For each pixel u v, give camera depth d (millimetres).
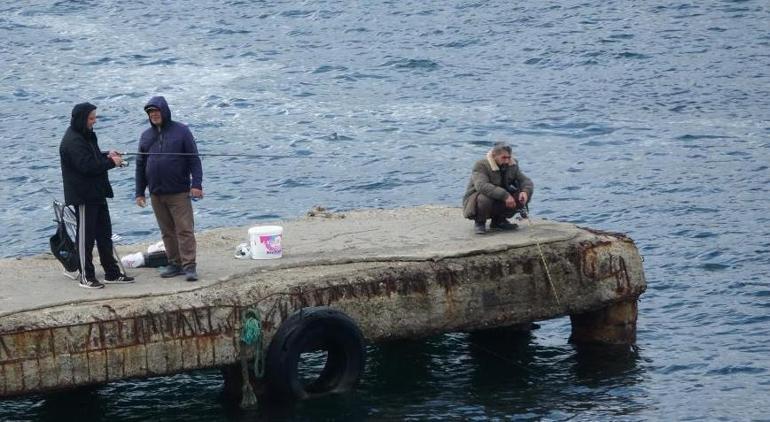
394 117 43625
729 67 51312
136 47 59219
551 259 17469
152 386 17391
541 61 54156
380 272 16328
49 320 14227
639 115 43031
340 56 56594
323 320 15602
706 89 47219
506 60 54688
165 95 48438
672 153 36969
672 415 16000
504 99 46594
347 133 41125
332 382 16219
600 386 17141
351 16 66625
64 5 70188
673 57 53719
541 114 43594
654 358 18422
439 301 16625
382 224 19031
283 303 15602
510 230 18219
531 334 19594
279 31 63312
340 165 36594
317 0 70625
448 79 51031
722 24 60219
